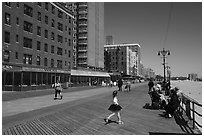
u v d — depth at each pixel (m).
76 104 16.97
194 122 9.04
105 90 38.03
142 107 15.38
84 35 85.06
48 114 12.24
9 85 33.88
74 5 86.44
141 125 9.66
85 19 85.25
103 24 103.19
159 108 14.59
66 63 54.31
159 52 33.91
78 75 57.47
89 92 32.53
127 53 132.88
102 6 101.81
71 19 57.22
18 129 8.87
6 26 34.62
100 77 77.12
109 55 136.00
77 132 8.46
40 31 43.94
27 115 11.95
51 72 42.97
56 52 49.56
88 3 85.31
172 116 11.64
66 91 35.06
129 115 12.19
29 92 31.81
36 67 38.00
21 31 38.28
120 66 133.00
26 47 39.62
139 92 32.00
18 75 34.34
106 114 12.45
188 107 11.34
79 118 11.21
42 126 9.41
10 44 35.34
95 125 9.63
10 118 11.05
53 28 48.66
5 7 34.41
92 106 15.91
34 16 42.00
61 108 14.68
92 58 88.94
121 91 34.19
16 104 17.11
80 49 85.06
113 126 9.45
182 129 8.91
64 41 53.38
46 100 20.28
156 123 10.06
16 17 36.97
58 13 50.94
